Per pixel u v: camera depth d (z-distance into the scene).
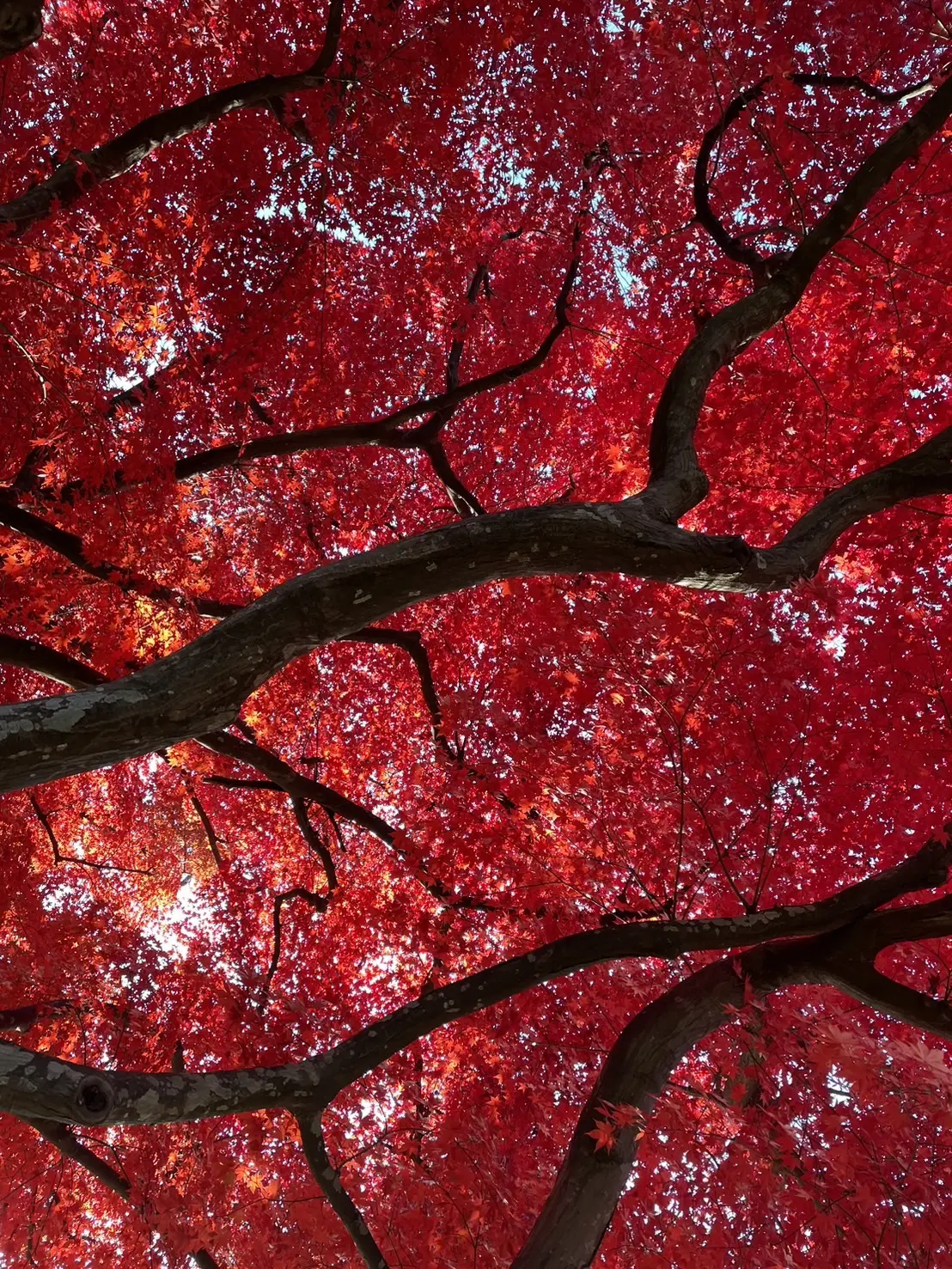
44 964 7.01
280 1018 6.00
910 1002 3.83
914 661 6.15
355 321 8.32
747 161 7.34
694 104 6.98
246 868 10.21
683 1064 5.66
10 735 2.23
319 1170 3.44
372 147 7.15
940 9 6.10
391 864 9.30
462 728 6.45
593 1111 3.63
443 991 3.73
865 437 7.46
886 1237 3.50
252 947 9.40
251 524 8.73
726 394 7.60
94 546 6.26
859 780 6.05
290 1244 4.84
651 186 7.76
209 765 8.76
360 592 2.86
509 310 8.52
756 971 3.99
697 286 8.17
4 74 5.79
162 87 7.02
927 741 6.01
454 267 8.12
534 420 9.34
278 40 6.90
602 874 6.22
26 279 5.86
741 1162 3.90
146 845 11.56
